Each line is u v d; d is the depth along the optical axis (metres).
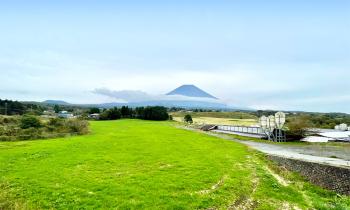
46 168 28.56
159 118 157.00
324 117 124.62
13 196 20.41
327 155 35.62
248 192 23.09
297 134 57.12
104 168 29.17
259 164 33.31
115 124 106.50
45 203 19.19
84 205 19.02
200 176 26.58
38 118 68.44
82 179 24.83
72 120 71.50
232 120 168.75
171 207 19.09
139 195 21.05
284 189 24.53
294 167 30.81
